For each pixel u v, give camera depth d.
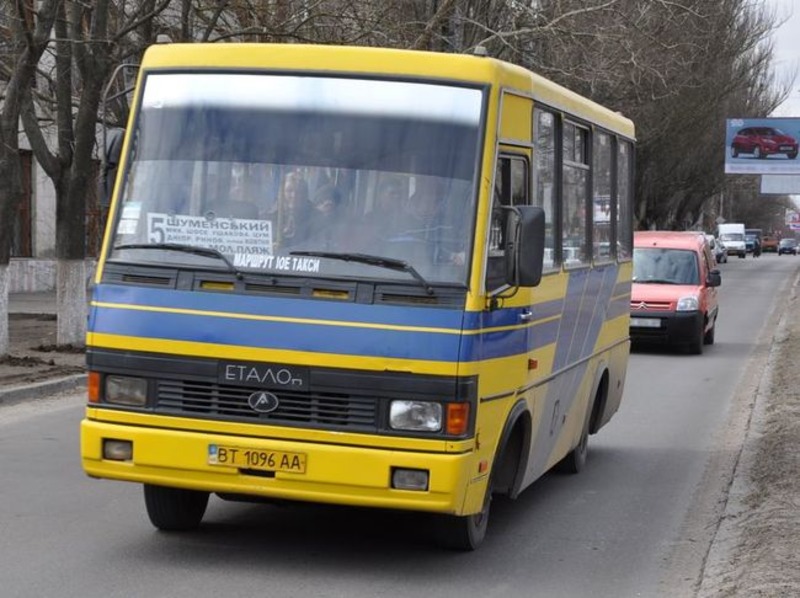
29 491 10.89
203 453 7.82
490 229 8.00
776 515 10.05
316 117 8.22
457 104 8.12
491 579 8.41
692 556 9.41
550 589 8.24
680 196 83.44
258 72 8.38
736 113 79.00
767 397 18.61
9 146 19.08
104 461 8.03
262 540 9.23
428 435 7.60
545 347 9.64
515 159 8.66
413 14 28.39
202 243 8.11
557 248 10.02
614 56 30.88
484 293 7.86
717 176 84.81
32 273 36.50
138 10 21.89
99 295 8.13
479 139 8.05
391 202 8.00
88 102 21.06
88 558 8.59
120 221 8.28
